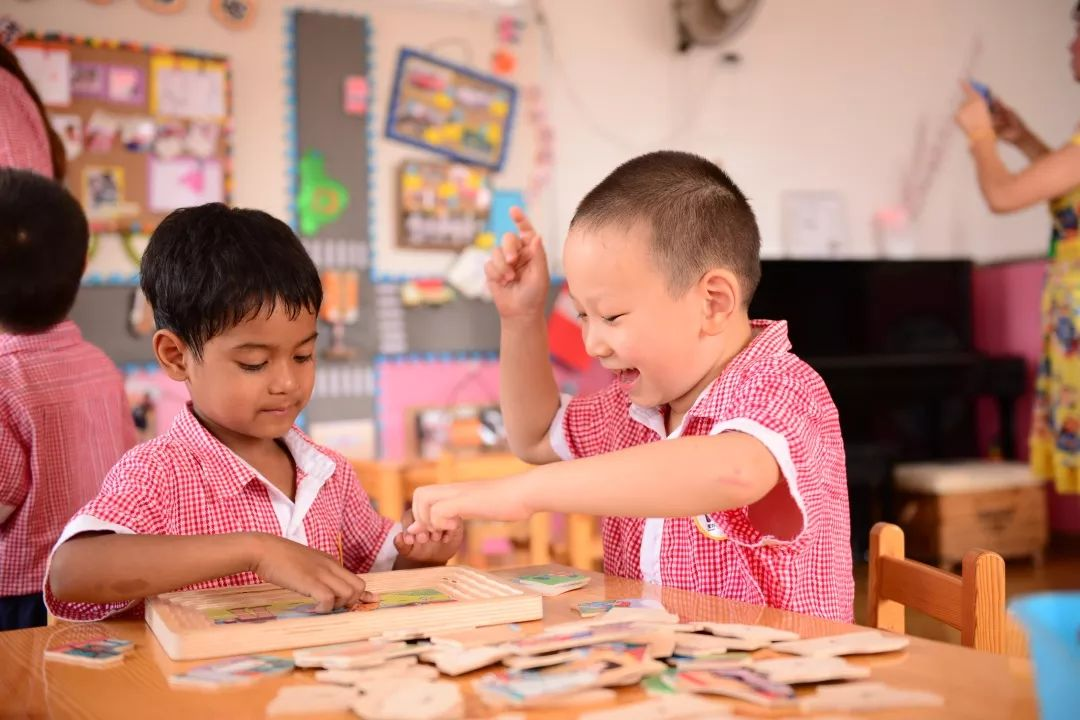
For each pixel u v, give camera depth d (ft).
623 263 3.09
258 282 3.27
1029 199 8.90
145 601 2.88
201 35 10.96
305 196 11.47
